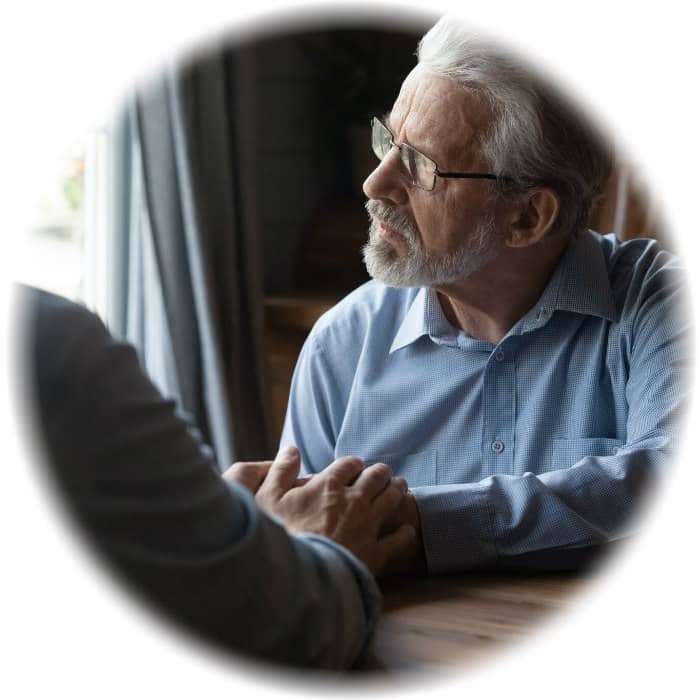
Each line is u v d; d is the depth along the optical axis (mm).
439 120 1464
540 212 1482
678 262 1505
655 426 1361
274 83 3318
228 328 2971
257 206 3125
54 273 2928
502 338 1555
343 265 3332
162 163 2818
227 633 748
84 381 717
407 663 865
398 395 1595
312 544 875
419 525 1178
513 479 1218
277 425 3162
